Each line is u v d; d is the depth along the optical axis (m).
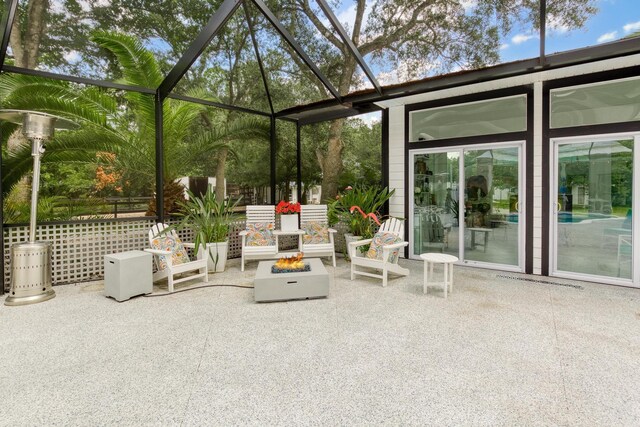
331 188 7.37
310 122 6.70
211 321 3.03
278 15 5.31
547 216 4.50
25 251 3.50
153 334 2.75
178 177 6.30
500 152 4.88
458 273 4.75
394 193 5.84
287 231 5.42
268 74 6.19
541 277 4.47
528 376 2.10
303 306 3.43
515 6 4.39
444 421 1.70
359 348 2.49
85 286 4.14
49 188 8.04
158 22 5.82
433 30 5.46
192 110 5.95
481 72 4.13
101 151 5.56
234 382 2.05
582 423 1.67
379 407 1.81
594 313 3.16
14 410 1.78
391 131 5.82
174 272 4.01
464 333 2.74
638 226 3.94
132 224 4.70
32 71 3.78
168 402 1.85
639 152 3.91
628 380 2.04
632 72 3.87
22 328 2.87
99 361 2.31
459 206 5.25
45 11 5.27
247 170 8.02
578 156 4.31
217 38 5.65
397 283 4.30
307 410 1.78
